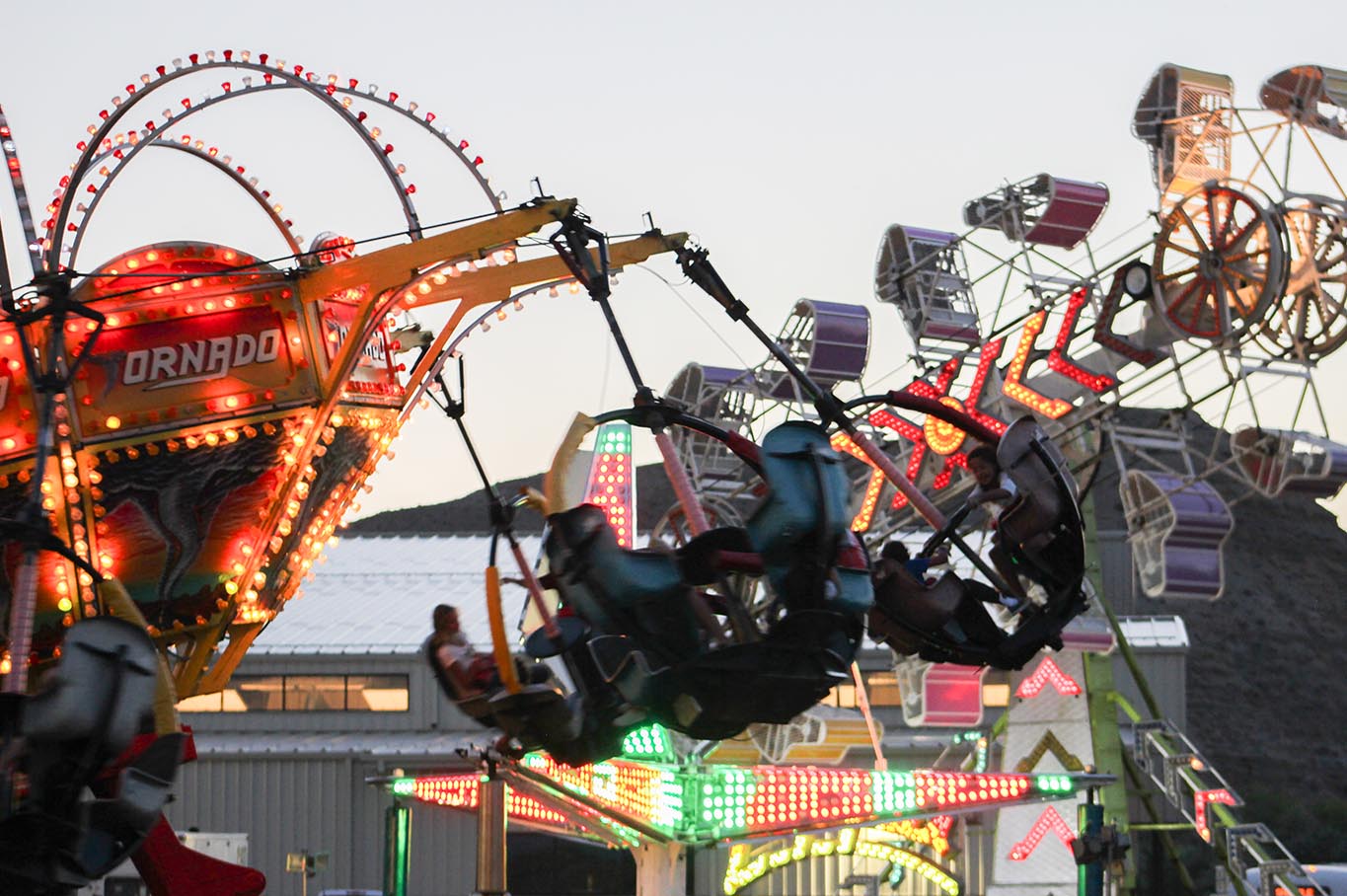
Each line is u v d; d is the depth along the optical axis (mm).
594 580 22438
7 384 34312
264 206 40500
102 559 36406
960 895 83125
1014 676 77875
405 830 73562
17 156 35125
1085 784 64750
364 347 38938
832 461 22391
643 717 23766
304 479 38562
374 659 109500
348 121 39656
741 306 26625
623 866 121875
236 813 103938
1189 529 61062
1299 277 59344
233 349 36469
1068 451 68125
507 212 35156
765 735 75750
